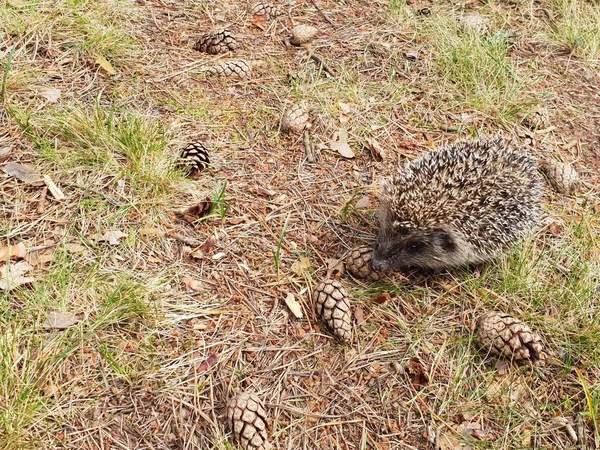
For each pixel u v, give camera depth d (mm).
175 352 513
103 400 473
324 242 624
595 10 1002
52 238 562
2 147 622
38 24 737
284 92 785
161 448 458
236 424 467
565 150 784
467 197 615
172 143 679
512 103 814
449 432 497
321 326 554
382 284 597
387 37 903
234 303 558
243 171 678
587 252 649
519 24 975
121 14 819
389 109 792
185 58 802
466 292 601
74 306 517
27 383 454
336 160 715
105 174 623
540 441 499
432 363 539
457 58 857
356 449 481
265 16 907
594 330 569
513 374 538
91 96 701
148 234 589
